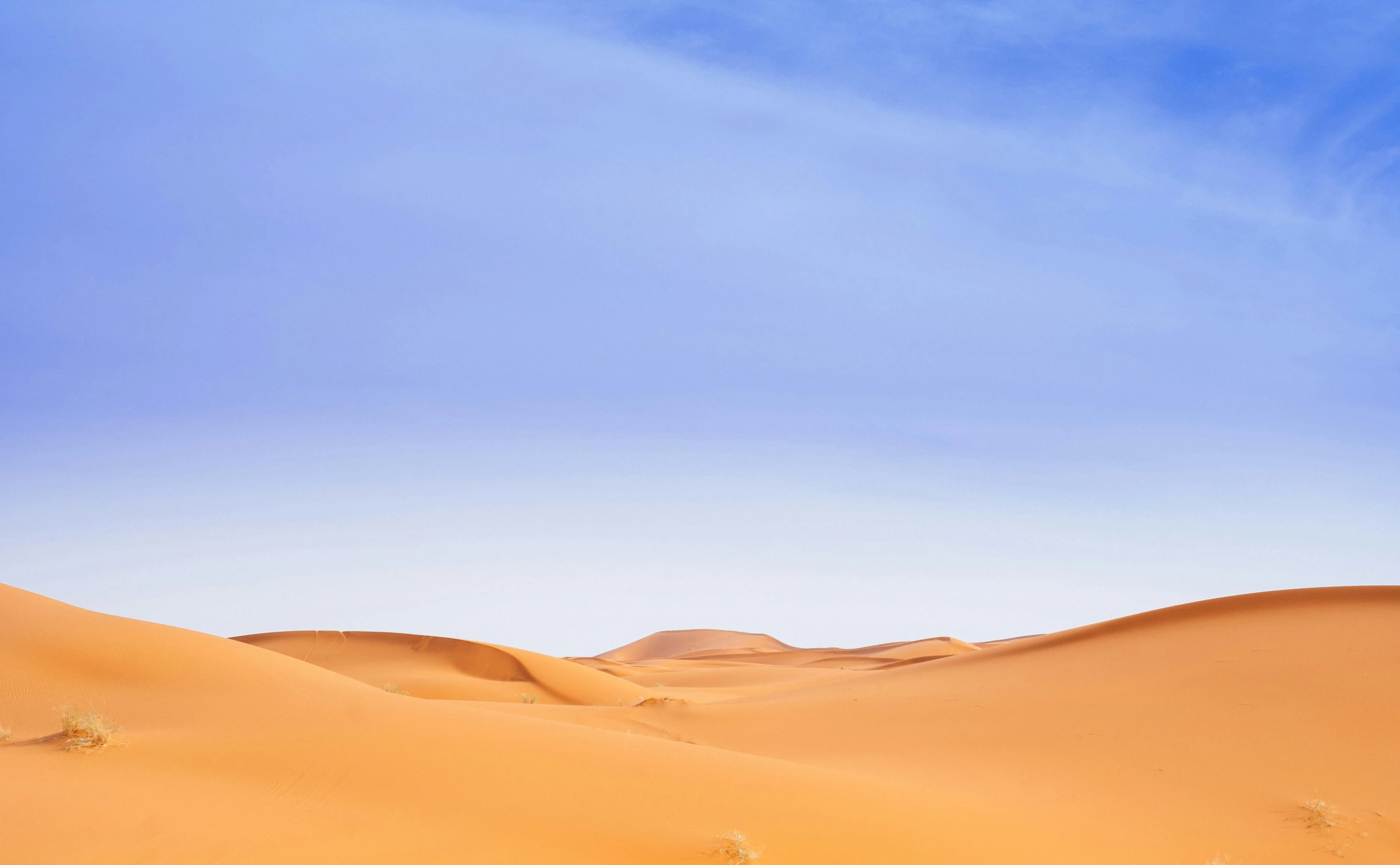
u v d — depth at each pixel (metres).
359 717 14.74
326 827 10.38
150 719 15.01
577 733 15.80
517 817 11.44
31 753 12.38
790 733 25.20
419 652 56.34
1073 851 13.32
